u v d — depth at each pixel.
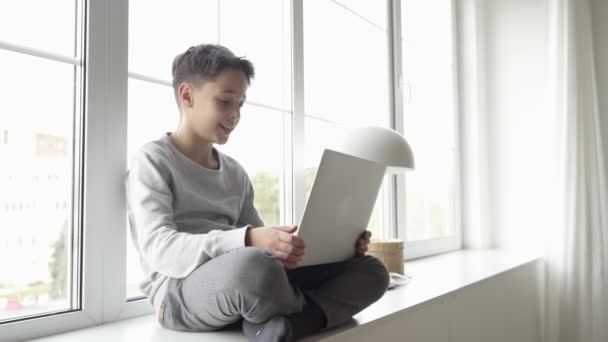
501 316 1.87
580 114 2.26
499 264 2.05
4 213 0.96
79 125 1.06
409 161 1.34
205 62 1.07
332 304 0.96
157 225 0.95
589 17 2.37
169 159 1.06
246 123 1.48
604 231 2.26
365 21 2.05
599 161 2.31
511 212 2.57
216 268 0.85
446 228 2.55
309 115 1.73
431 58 2.50
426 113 2.43
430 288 1.50
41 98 1.01
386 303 1.28
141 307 1.15
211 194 1.14
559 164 2.26
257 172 1.52
